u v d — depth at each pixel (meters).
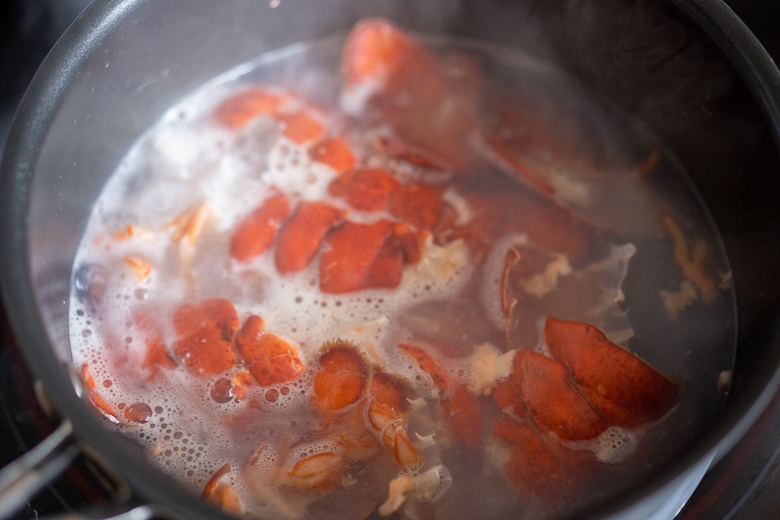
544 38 0.43
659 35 0.38
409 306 0.38
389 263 0.39
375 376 0.36
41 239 0.33
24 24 0.42
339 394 0.36
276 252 0.39
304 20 0.44
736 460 0.36
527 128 0.43
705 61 0.37
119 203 0.41
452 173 0.42
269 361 0.37
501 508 0.34
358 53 0.45
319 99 0.44
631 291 0.39
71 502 0.33
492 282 0.39
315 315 0.38
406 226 0.40
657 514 0.33
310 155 0.42
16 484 0.30
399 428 0.35
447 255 0.39
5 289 0.31
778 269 0.35
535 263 0.39
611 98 0.43
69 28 0.35
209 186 0.41
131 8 0.37
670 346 0.38
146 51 0.39
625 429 0.35
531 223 0.40
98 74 0.37
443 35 0.46
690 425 0.36
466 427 0.35
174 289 0.39
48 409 0.31
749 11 0.42
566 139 0.43
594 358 0.36
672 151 0.42
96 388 0.37
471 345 0.37
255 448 0.35
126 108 0.40
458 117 0.44
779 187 0.35
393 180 0.41
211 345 0.37
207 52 0.42
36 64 0.42
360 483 0.34
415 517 0.34
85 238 0.40
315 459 0.35
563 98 0.44
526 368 0.36
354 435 0.35
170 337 0.38
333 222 0.40
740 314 0.38
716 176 0.39
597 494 0.34
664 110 0.41
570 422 0.35
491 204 0.41
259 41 0.44
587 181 0.42
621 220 0.41
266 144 0.43
